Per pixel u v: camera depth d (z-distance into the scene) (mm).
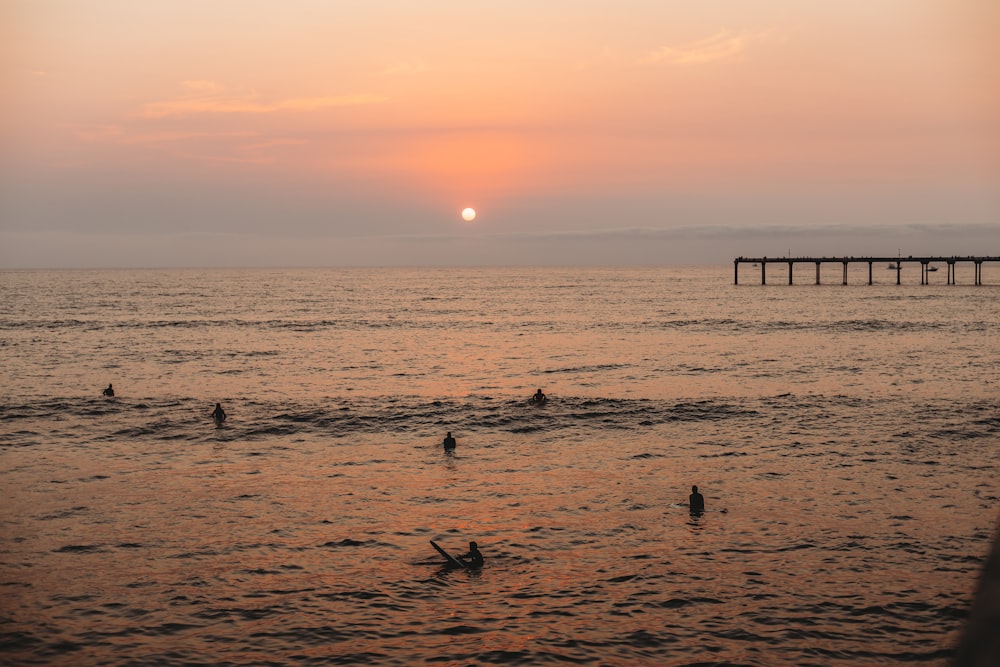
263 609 17984
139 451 32469
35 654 15945
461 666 15578
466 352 68125
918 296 147000
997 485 26844
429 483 27875
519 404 43062
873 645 16219
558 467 29969
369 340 78000
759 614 17609
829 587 18891
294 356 65062
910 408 40906
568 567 20328
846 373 53875
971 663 1243
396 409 41656
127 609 17953
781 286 191750
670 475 28703
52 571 20047
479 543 22016
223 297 161000
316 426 37469
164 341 76125
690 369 56719
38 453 32000
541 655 15961
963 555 20688
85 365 59125
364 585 19281
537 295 169500
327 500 25922
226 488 27188
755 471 29047
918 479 27672
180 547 21703
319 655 15977
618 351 68250
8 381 51219
